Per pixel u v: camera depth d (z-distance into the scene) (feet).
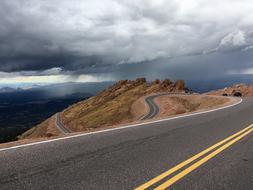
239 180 19.01
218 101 201.05
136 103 350.02
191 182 18.37
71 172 19.42
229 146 29.60
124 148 26.89
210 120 50.83
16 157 22.94
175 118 53.36
